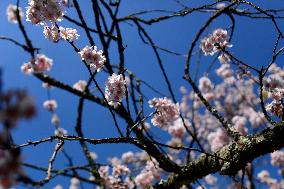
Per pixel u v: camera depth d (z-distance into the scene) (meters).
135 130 3.39
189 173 3.78
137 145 3.45
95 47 2.99
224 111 8.79
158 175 5.61
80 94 4.94
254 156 3.39
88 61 2.90
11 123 0.74
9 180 0.85
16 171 0.86
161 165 3.79
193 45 4.63
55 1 3.01
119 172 4.93
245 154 3.39
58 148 2.62
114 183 4.58
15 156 0.86
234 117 8.30
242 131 7.94
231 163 3.41
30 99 0.75
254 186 6.27
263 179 8.91
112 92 3.06
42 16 3.00
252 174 6.33
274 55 3.19
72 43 2.95
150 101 3.52
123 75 3.09
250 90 8.67
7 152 0.87
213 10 4.22
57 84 4.99
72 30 3.06
